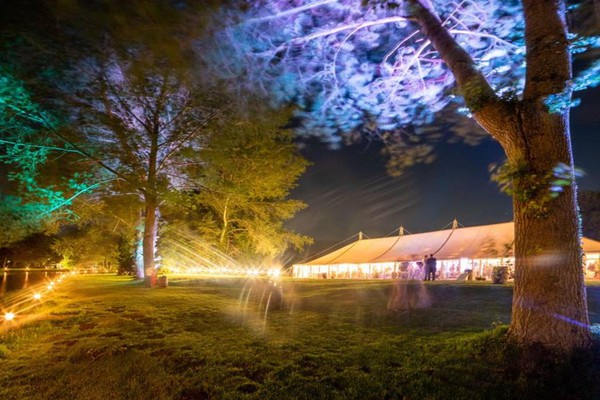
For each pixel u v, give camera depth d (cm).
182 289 1817
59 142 1905
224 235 3077
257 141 2241
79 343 791
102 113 1792
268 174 2581
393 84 948
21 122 1764
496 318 861
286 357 657
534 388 485
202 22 764
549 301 552
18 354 743
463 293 1223
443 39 679
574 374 498
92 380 589
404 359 622
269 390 529
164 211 3225
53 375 616
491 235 2550
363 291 1470
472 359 584
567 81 526
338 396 505
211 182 2219
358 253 3350
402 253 2958
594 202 2320
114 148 2002
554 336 543
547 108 554
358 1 800
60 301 1452
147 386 561
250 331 855
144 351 721
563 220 561
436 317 905
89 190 2184
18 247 5819
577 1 593
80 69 1408
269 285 1289
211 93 1697
